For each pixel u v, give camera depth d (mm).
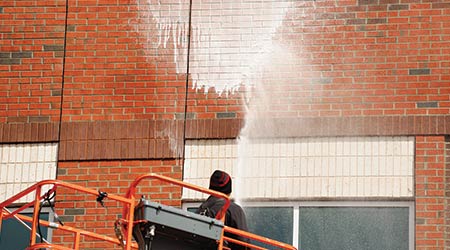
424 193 14891
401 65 15383
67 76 16062
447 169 14938
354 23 15633
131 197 11117
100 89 15938
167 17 16109
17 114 16016
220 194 11398
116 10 16219
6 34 16312
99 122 15797
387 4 15617
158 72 15898
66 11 16312
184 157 15484
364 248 14938
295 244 15062
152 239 11039
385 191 15023
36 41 16250
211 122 15578
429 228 14750
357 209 15062
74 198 15469
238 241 11820
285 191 15219
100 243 15258
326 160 15242
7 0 16406
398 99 15273
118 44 16094
